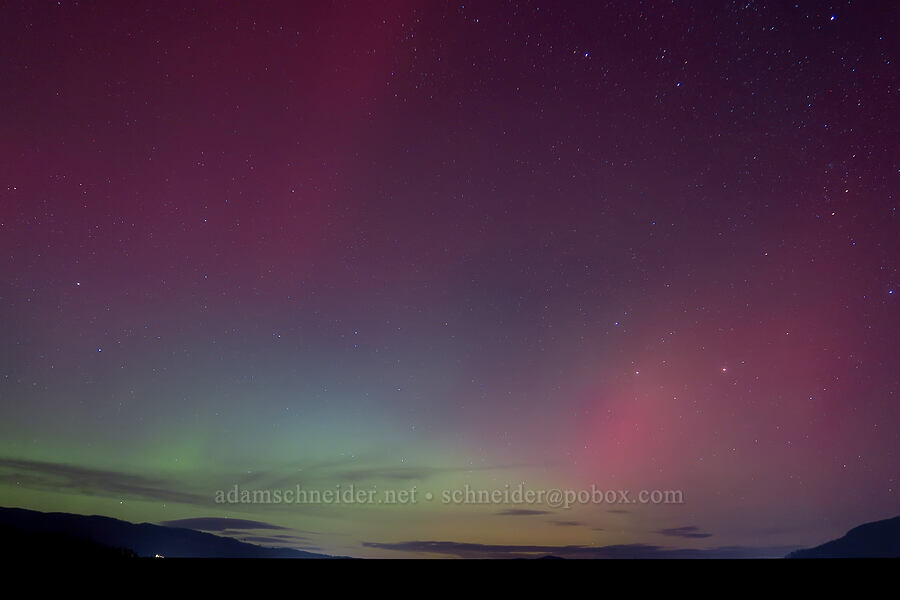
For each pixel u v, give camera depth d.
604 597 13.40
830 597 13.12
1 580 13.96
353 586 14.62
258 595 13.25
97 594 12.91
